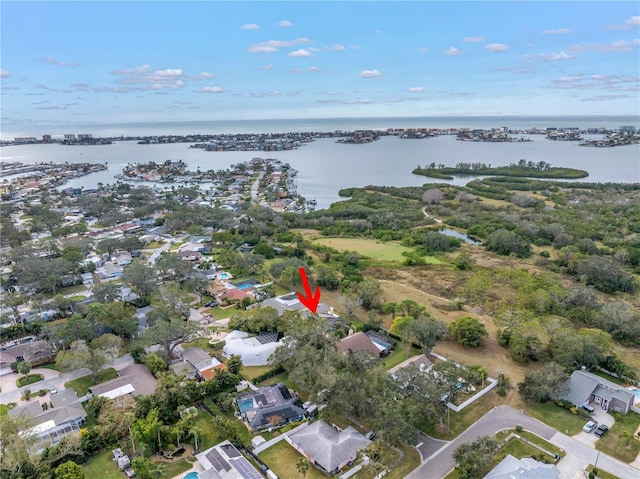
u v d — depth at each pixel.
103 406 74.75
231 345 98.31
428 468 64.50
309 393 81.62
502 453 66.81
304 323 96.06
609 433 71.19
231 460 63.84
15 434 62.53
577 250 162.75
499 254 174.25
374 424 67.56
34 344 97.38
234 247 185.88
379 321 109.25
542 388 78.25
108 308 106.19
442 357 95.31
